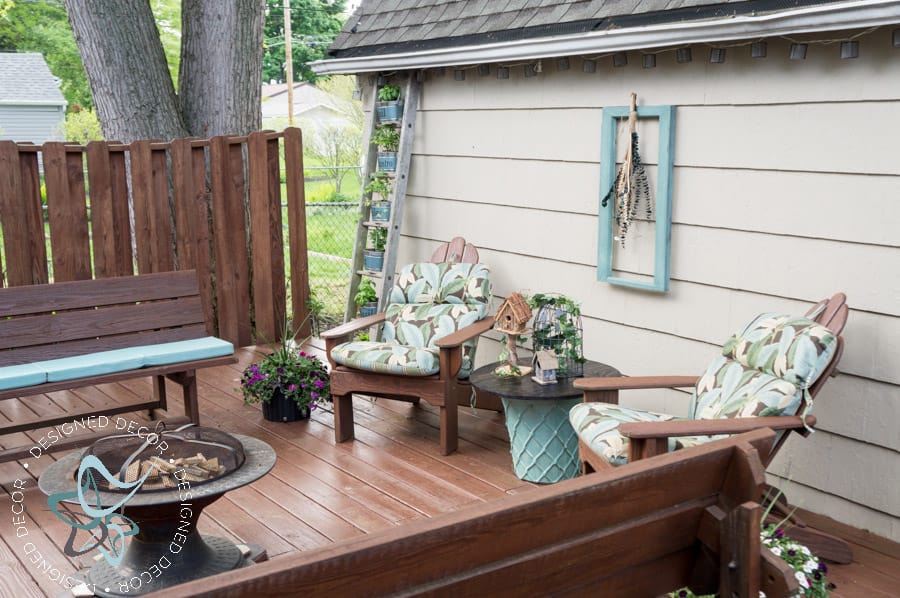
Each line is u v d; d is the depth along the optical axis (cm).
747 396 347
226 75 746
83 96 2616
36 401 574
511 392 420
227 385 611
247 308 711
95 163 631
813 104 377
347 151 1972
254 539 375
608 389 388
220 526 388
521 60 503
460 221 595
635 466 193
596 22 459
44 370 436
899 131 348
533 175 530
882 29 348
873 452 372
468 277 520
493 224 567
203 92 749
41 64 2556
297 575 149
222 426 522
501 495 420
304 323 738
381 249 649
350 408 497
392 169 633
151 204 656
